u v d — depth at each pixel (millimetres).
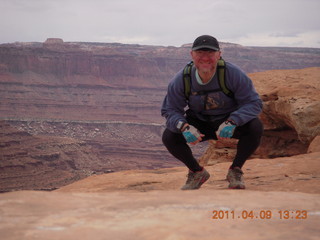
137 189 5262
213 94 4297
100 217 1911
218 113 4449
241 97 4266
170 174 6414
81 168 119250
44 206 2105
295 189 4379
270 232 1645
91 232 1646
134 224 1758
